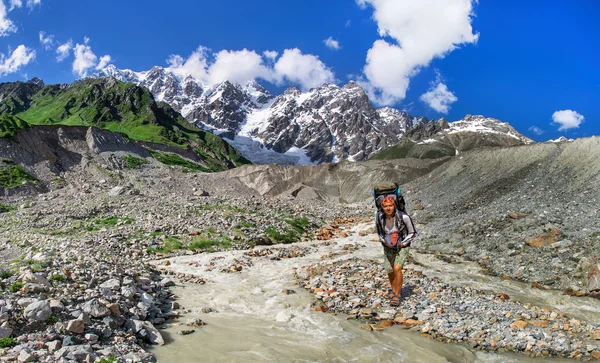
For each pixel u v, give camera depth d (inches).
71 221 1488.7
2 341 363.9
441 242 1288.1
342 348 452.8
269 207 2066.9
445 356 450.3
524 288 816.9
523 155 2021.4
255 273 930.1
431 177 2477.9
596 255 903.1
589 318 620.4
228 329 507.8
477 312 616.7
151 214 1608.0
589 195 1269.7
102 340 417.4
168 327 509.7
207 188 2891.2
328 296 687.1
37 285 488.1
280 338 478.0
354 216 2370.8
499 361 454.9
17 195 2127.2
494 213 1406.3
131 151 3602.4
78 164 2903.5
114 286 581.9
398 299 642.2
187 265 1031.6
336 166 4259.4
